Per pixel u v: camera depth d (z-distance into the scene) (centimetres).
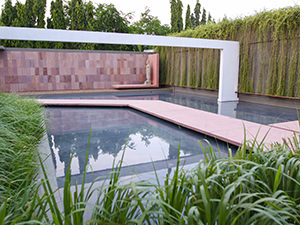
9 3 1888
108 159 363
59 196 226
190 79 1227
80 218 113
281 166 136
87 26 1944
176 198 122
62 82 1273
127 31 2189
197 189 136
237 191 141
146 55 1450
